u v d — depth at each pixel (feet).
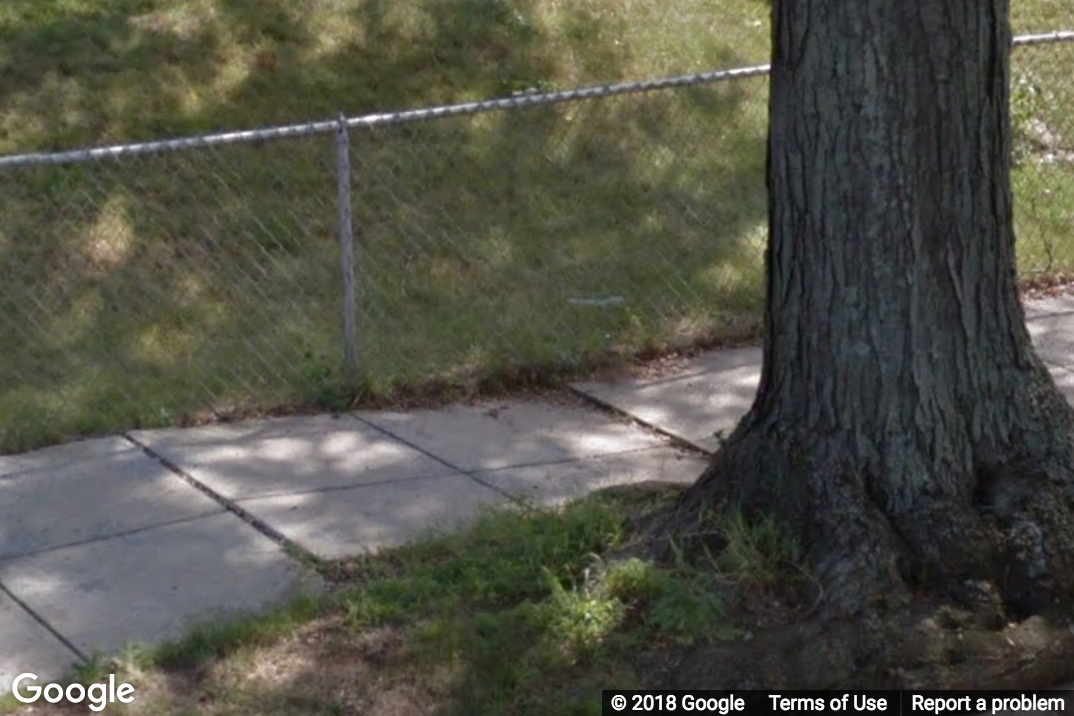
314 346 27.73
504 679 18.16
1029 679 18.33
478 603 19.66
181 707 17.87
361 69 37.04
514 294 29.99
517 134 35.17
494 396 27.14
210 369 27.12
